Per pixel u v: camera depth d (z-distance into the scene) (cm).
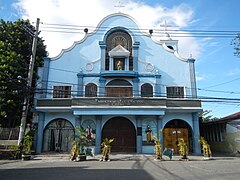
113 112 1975
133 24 2383
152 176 974
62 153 2036
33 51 1914
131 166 1294
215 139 2536
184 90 2220
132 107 1973
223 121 2266
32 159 1717
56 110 2081
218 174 1022
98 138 2031
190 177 948
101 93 2183
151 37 2350
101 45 2300
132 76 2184
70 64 2283
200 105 2058
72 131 2162
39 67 2294
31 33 1984
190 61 2280
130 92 2206
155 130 2095
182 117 2141
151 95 2198
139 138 2042
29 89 1852
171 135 2144
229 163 1466
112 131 2109
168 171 1111
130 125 2128
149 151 2028
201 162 1529
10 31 2430
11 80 1914
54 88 2231
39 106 2069
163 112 1981
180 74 2259
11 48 2333
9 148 1862
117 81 2233
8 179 918
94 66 2275
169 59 2297
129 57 2309
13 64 2138
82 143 1692
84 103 2000
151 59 2295
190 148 2109
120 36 2370
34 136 2088
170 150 1706
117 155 1889
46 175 1005
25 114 1830
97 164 1395
